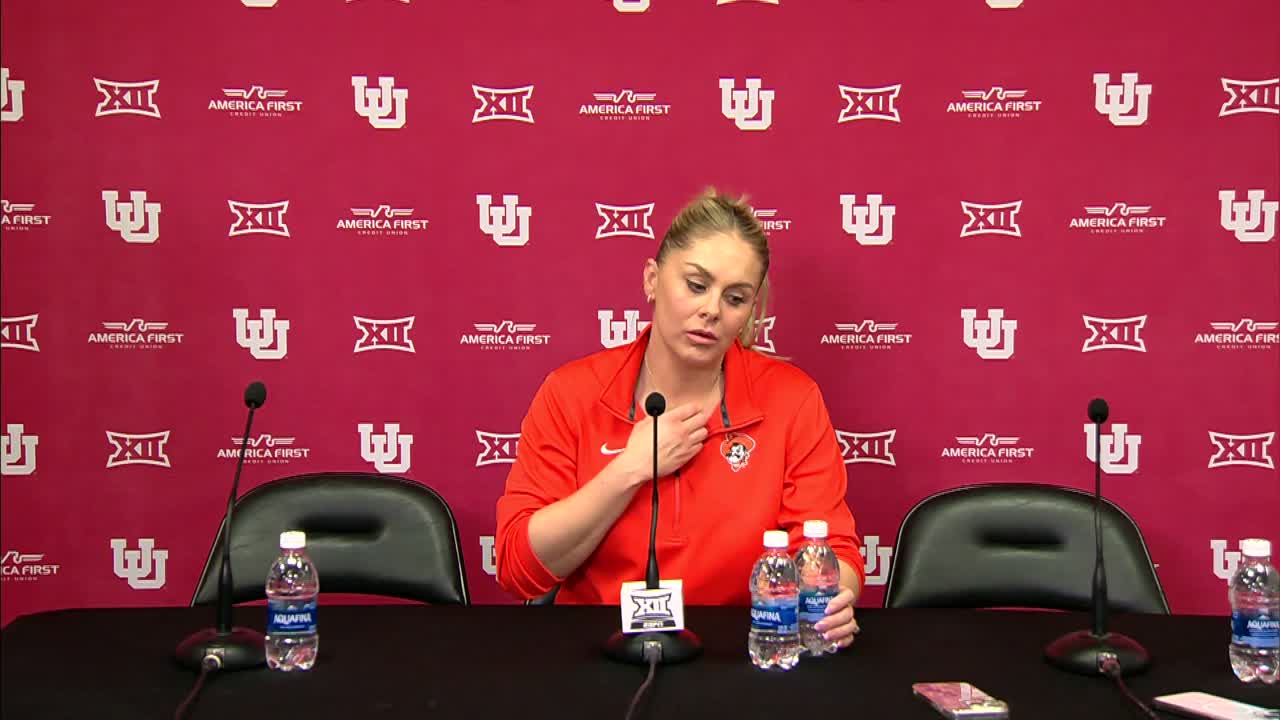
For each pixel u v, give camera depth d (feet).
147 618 5.76
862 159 8.38
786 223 8.42
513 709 4.47
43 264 8.35
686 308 6.24
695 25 8.34
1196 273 8.34
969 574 6.99
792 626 4.99
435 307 8.46
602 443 6.79
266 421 8.48
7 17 8.23
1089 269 8.38
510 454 8.54
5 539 8.44
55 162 8.30
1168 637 5.47
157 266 8.38
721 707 4.48
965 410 8.48
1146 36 8.26
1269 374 8.36
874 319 8.46
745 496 6.63
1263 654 4.94
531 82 8.37
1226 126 8.27
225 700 4.56
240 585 6.99
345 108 8.35
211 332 8.42
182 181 8.34
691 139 8.39
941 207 8.39
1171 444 8.41
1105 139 8.32
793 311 8.47
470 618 5.78
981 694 4.53
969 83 8.32
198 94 8.31
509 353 8.48
